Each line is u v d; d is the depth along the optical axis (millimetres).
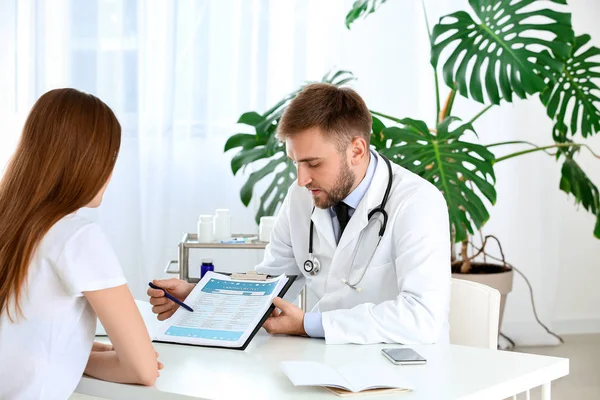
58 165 1351
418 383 1416
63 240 1355
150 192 3527
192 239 3010
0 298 1361
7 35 3344
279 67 3586
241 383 1417
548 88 3262
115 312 1375
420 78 3689
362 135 1856
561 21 2916
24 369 1363
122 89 3439
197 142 3557
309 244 2045
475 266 3414
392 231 1898
